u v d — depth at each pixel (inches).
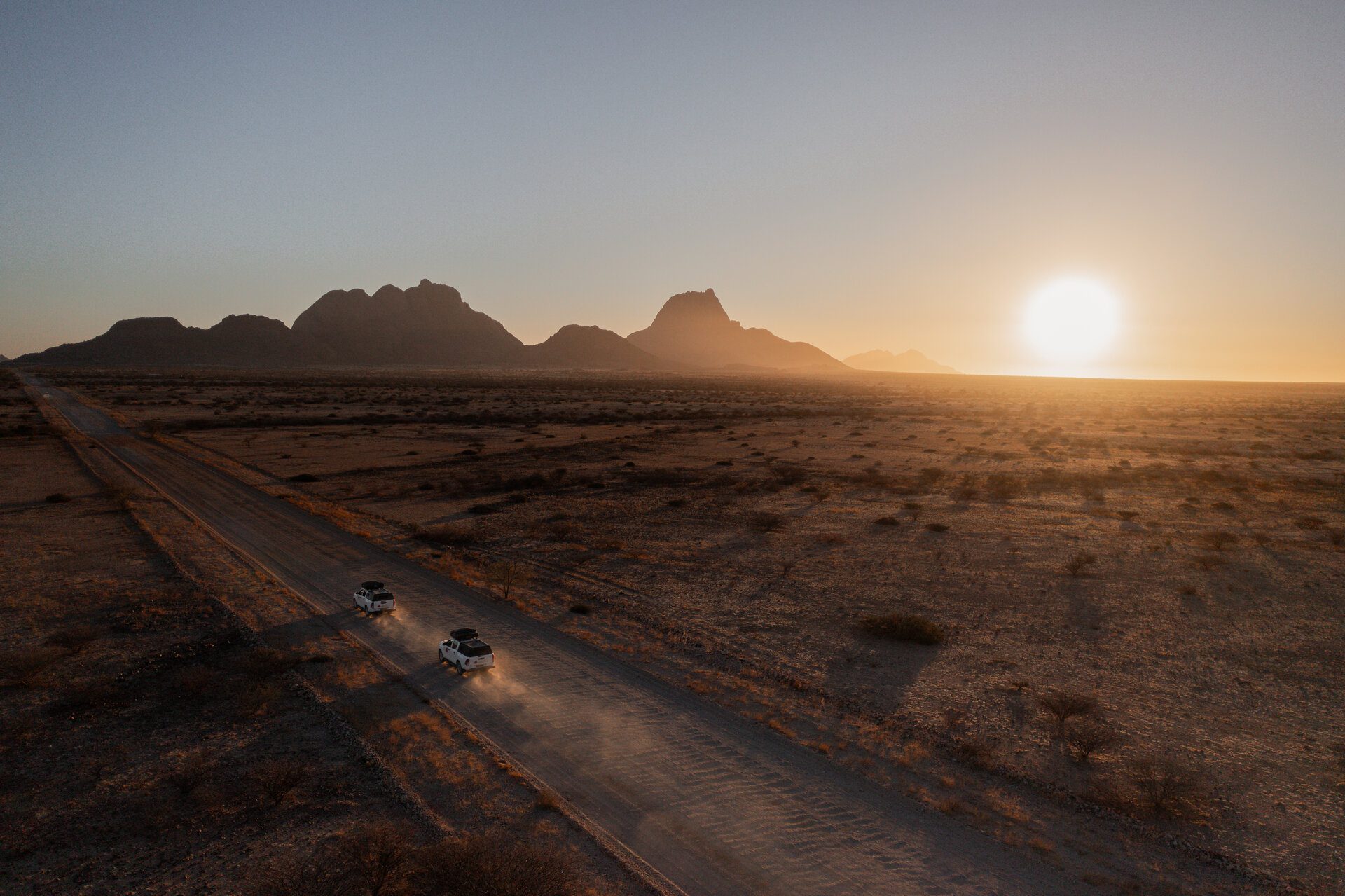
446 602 1321.4
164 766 749.3
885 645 1152.2
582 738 834.2
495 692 949.2
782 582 1480.1
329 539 1776.6
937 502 2362.2
